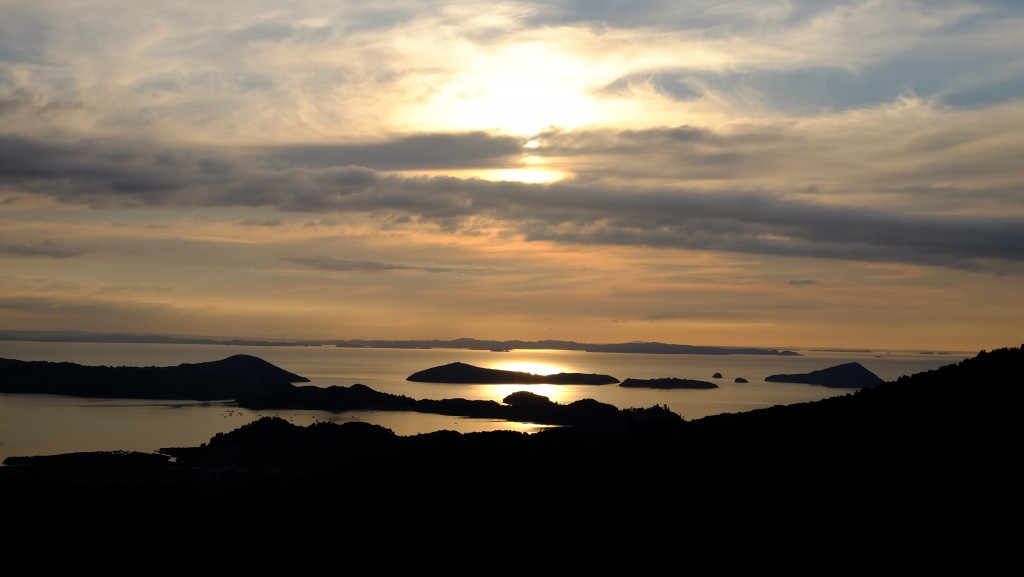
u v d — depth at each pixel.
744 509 58.22
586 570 54.78
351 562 62.28
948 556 46.72
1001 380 65.69
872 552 48.88
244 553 62.50
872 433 65.00
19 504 64.62
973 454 56.84
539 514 67.19
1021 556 45.25
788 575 48.56
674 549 54.91
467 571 58.38
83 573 54.72
